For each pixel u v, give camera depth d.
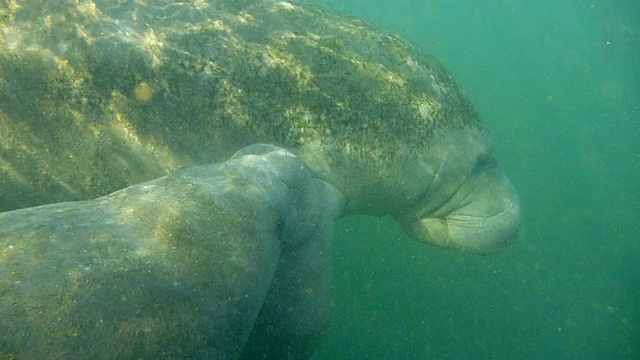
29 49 3.46
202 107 3.92
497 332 10.42
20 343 1.73
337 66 4.31
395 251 9.94
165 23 3.89
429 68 4.82
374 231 9.38
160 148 3.87
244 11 4.24
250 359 3.46
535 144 16.45
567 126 19.00
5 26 3.44
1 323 1.75
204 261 2.51
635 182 16.67
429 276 10.54
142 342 2.02
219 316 2.43
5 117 3.48
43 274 2.00
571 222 13.79
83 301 1.96
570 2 48.06
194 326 2.26
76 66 3.56
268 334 3.64
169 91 3.82
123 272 2.18
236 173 3.29
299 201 3.82
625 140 21.70
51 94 3.53
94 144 3.71
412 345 9.45
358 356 8.96
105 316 1.97
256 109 4.06
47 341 1.78
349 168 4.45
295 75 4.17
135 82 3.71
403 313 9.90
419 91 4.61
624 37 32.06
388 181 4.71
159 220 2.58
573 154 16.98
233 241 2.74
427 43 21.61
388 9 28.45
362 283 9.53
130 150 3.81
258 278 2.81
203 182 3.05
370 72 4.42
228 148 4.06
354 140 4.36
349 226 9.15
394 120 4.46
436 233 5.61
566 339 11.16
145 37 3.78
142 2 3.90
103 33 3.66
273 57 4.14
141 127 3.79
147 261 2.30
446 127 4.76
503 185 5.65
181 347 2.15
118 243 2.33
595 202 14.95
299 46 4.25
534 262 12.37
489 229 5.44
